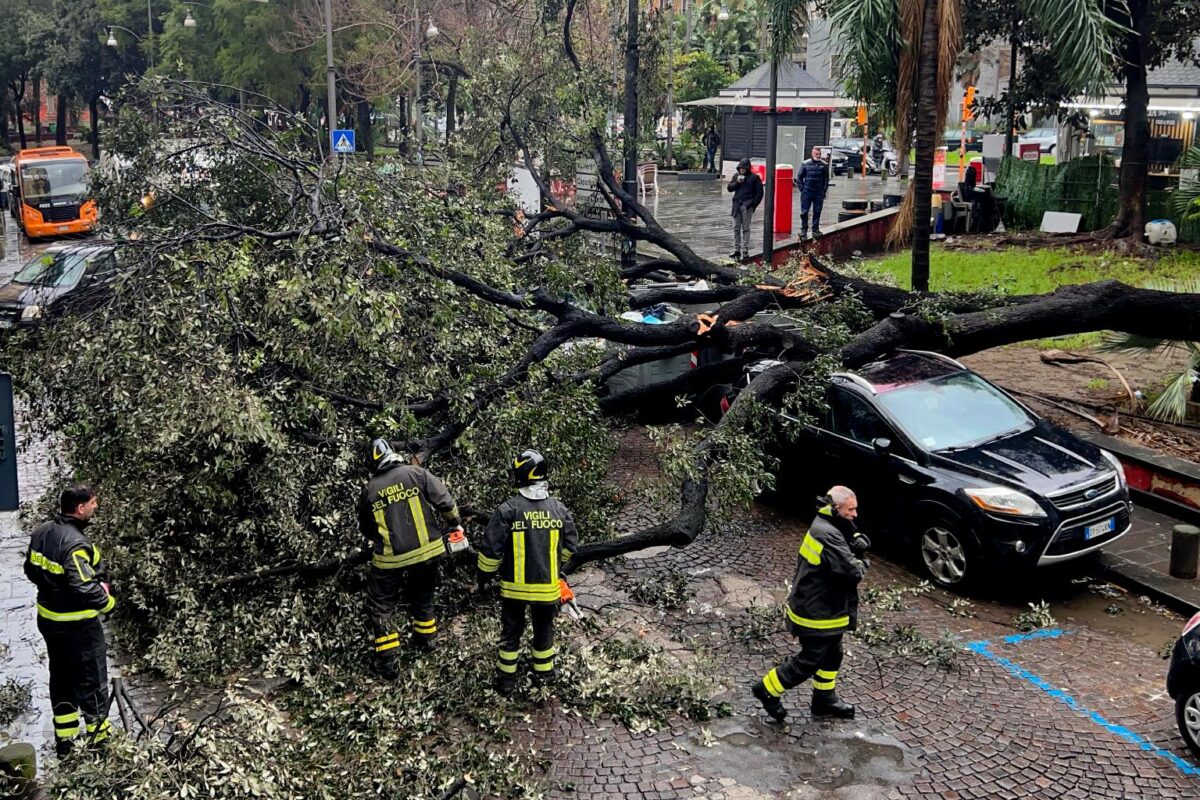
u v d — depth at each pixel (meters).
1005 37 20.75
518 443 8.10
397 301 7.32
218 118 9.53
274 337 7.43
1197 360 11.58
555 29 14.28
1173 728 6.73
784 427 9.45
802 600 6.59
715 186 33.53
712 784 6.13
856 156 37.50
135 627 7.75
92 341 7.39
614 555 8.09
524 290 10.24
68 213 30.69
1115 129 26.14
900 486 9.30
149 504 7.52
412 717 6.57
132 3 46.84
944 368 10.20
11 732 6.57
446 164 11.67
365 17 34.22
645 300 12.42
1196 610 8.34
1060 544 8.48
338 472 7.54
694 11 45.25
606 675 6.98
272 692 7.04
